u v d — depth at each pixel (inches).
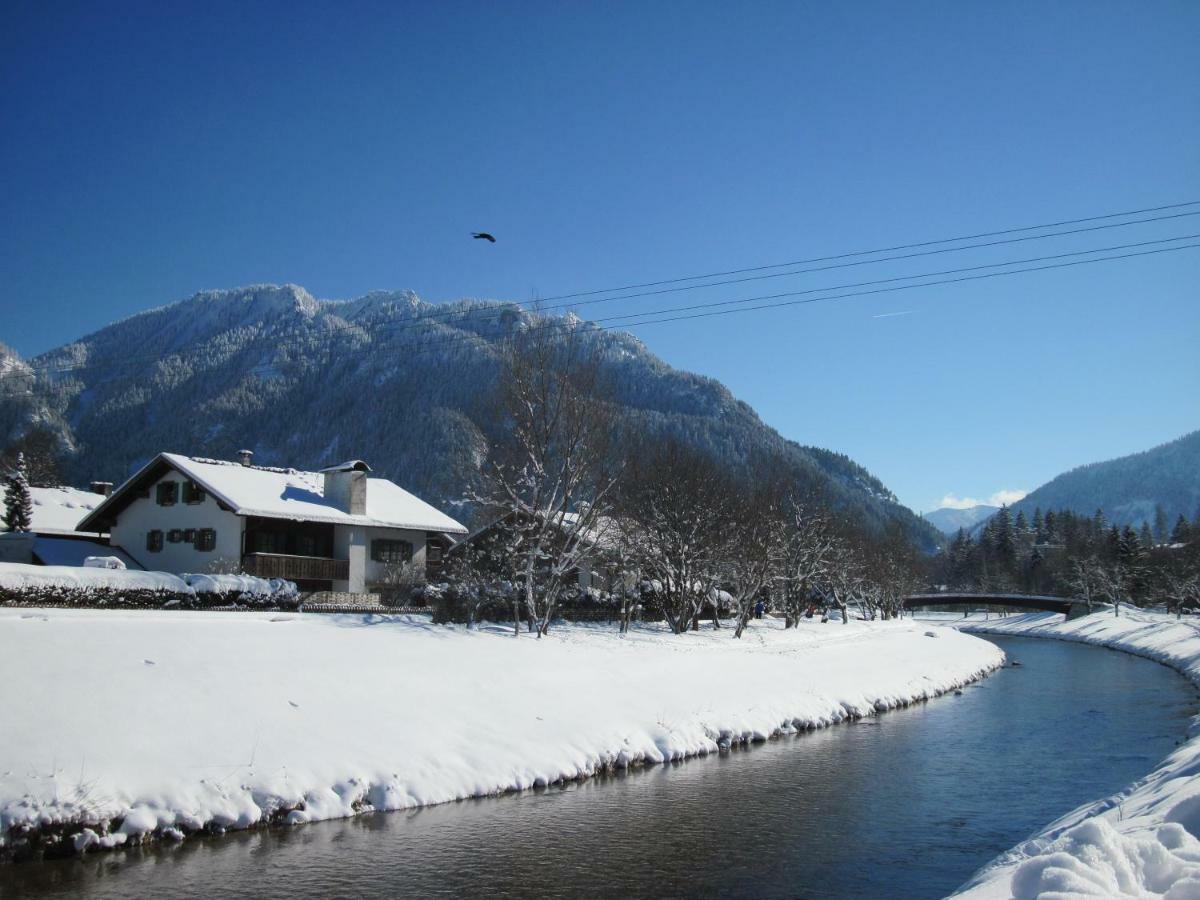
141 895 538.0
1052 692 1726.1
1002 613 5959.6
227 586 1469.0
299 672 893.8
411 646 1093.1
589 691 1079.6
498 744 873.5
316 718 808.9
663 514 1830.7
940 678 1776.6
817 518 2618.1
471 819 729.6
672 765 960.9
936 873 625.6
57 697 708.0
